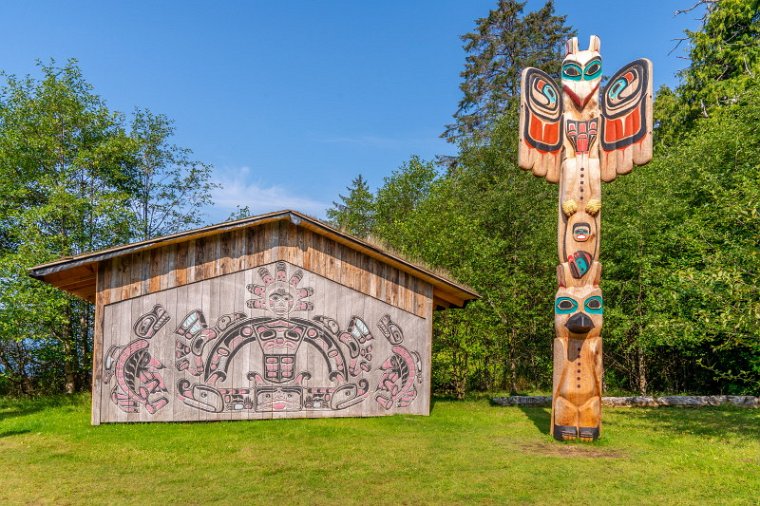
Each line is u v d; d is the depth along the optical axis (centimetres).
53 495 509
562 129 813
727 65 1970
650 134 756
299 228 982
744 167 1311
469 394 1453
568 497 512
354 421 921
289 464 624
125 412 872
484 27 2669
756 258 820
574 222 787
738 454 688
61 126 1465
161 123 1703
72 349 1446
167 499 499
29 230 1262
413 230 1426
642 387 1388
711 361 1416
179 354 901
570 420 771
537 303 1459
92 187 1523
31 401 1219
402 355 1013
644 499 508
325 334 971
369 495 514
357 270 1005
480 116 2598
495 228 1612
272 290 955
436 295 1115
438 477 574
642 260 1269
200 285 923
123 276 892
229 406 912
